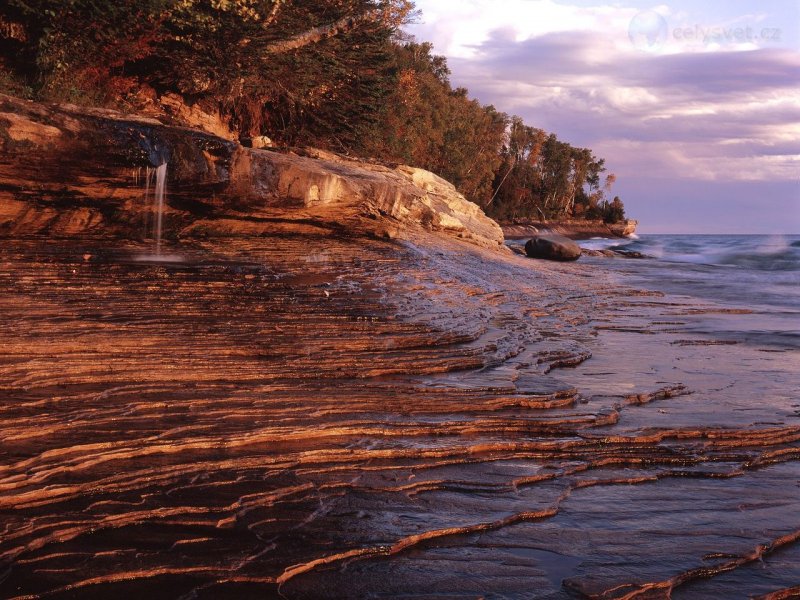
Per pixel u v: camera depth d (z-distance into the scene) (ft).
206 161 45.55
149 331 27.89
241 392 22.89
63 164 40.06
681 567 13.67
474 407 23.08
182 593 12.21
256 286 36.78
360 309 34.94
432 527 14.98
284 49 80.02
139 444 18.31
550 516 15.99
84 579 12.39
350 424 20.68
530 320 42.01
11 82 55.11
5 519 14.37
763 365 32.89
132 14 62.64
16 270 34.12
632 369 30.99
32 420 19.12
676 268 101.04
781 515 16.33
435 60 262.67
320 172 50.88
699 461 19.79
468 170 251.19
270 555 13.50
